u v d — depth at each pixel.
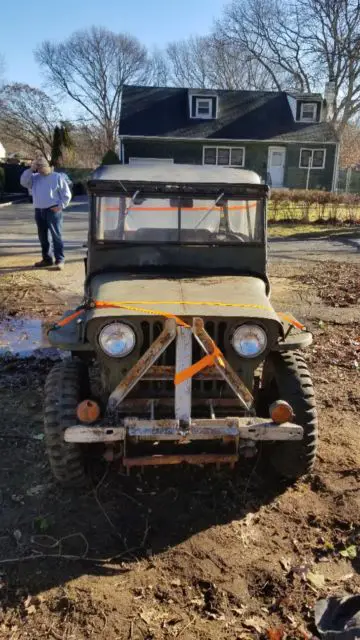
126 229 4.14
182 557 3.14
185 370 3.25
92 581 2.97
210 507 3.56
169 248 4.16
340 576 3.01
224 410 3.47
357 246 15.19
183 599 2.86
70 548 3.20
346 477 3.87
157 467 3.94
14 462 4.01
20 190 36.34
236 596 2.88
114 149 65.75
